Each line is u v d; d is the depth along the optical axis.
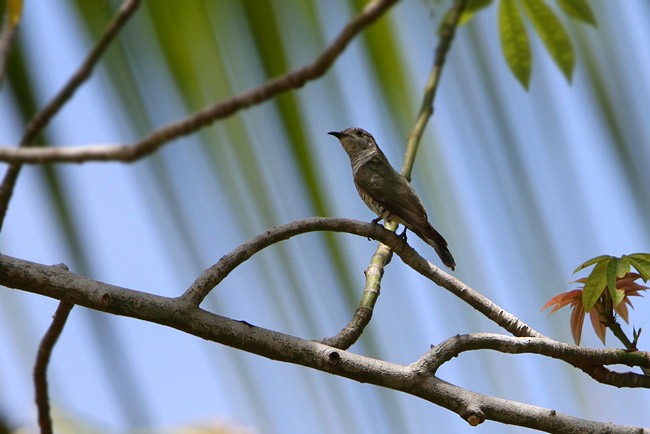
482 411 7.18
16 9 10.52
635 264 7.81
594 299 7.75
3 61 10.78
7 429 8.64
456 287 8.23
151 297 7.15
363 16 10.31
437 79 11.27
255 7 11.05
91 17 11.23
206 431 7.91
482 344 7.44
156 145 10.16
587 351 7.68
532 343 7.57
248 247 7.51
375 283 8.34
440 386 7.25
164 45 10.65
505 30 12.14
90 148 10.42
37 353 8.98
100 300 7.03
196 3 10.80
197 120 10.17
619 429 7.22
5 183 10.69
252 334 7.21
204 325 7.18
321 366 7.23
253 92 10.24
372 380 7.25
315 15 11.41
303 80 10.39
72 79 11.13
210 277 7.30
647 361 7.69
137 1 10.52
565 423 7.21
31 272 6.98
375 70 11.23
